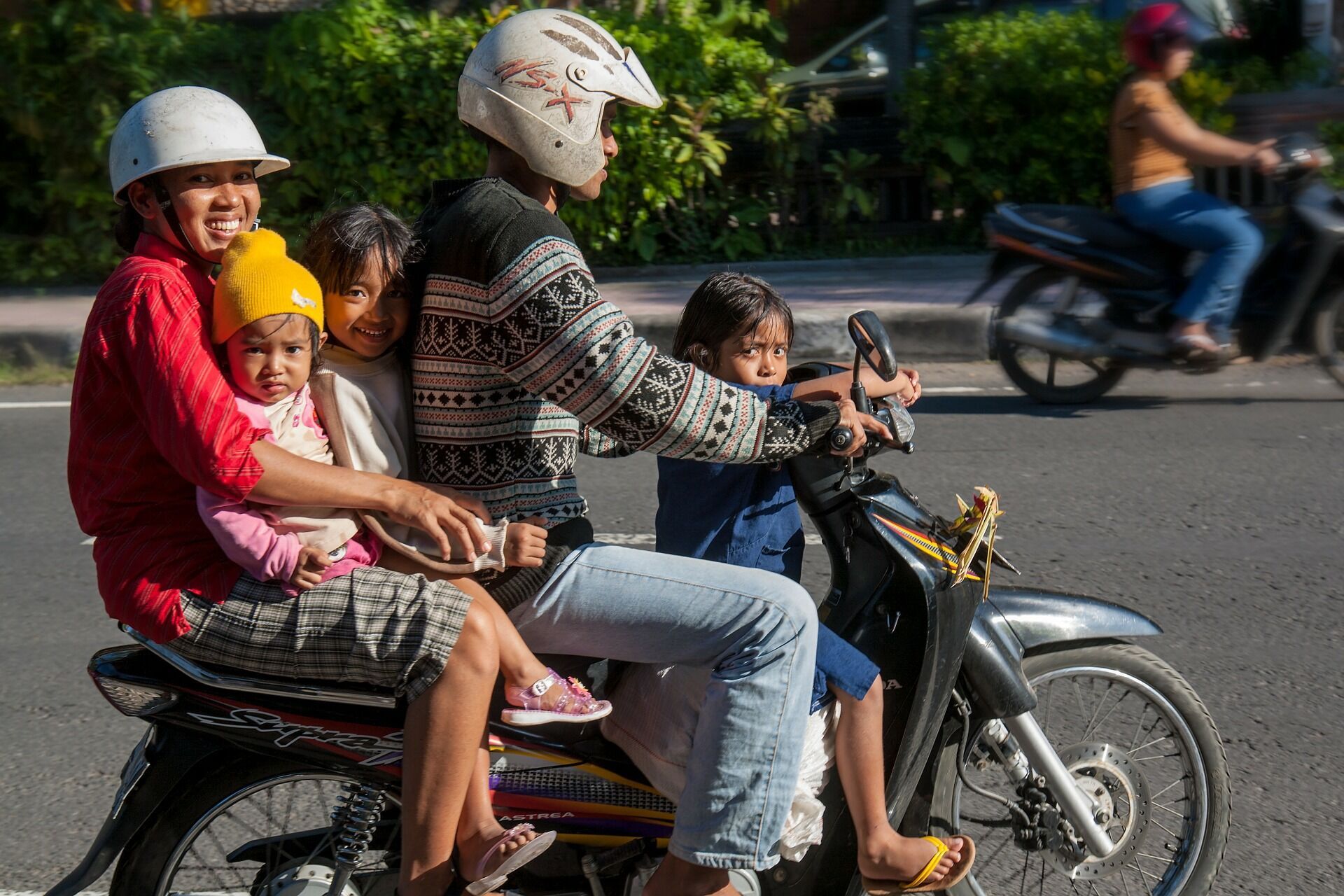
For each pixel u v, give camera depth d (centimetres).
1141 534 533
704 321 262
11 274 1103
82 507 226
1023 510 564
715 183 1171
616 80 243
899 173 1204
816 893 258
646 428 223
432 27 1069
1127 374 823
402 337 237
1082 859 283
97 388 221
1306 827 334
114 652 243
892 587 254
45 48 1070
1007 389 787
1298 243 709
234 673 228
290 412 224
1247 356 736
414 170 1074
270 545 217
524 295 221
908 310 868
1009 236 727
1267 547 517
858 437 234
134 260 225
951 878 255
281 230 1083
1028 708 267
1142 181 705
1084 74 1126
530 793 253
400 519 220
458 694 220
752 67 1142
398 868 255
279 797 300
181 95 227
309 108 1059
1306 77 1229
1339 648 429
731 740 231
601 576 235
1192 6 1291
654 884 241
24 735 386
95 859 239
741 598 232
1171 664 420
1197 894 292
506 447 234
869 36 1415
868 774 247
